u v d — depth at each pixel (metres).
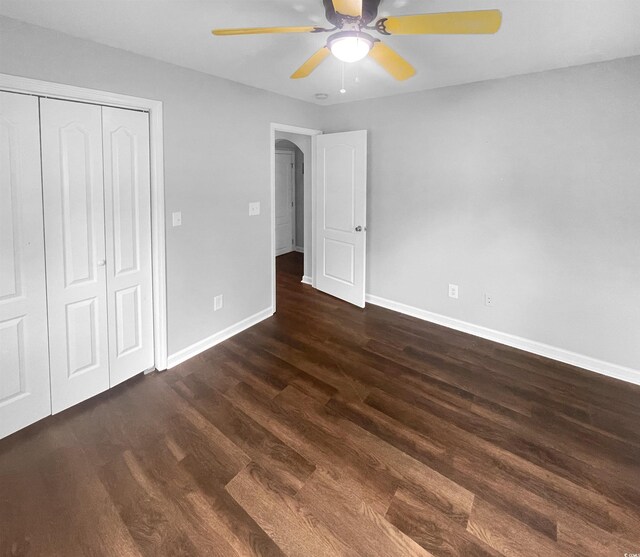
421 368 2.93
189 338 3.05
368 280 4.31
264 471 1.90
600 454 2.03
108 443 2.08
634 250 2.62
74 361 2.34
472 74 2.92
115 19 1.91
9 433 2.10
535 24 1.98
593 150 2.68
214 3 1.76
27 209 2.02
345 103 4.07
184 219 2.86
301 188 7.14
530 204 3.02
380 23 1.54
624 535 1.57
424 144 3.56
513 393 2.60
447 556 1.48
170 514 1.65
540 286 3.07
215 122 3.01
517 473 1.90
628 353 2.73
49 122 2.05
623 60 2.50
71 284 2.26
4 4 1.74
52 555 1.46
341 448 2.06
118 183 2.43
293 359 3.06
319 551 1.50
